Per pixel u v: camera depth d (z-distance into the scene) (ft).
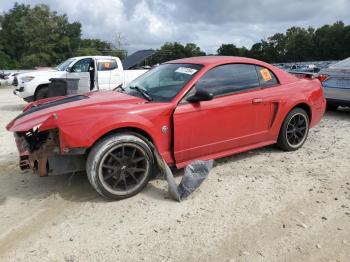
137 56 46.44
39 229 11.31
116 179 12.92
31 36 237.04
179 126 13.80
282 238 10.48
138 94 15.05
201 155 14.87
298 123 17.95
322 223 11.24
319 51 299.79
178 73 15.33
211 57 16.42
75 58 38.34
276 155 17.42
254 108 15.83
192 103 14.15
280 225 11.16
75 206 12.70
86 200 13.14
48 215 12.14
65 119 12.23
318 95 18.60
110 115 12.64
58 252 10.14
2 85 89.25
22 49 266.98
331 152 17.83
